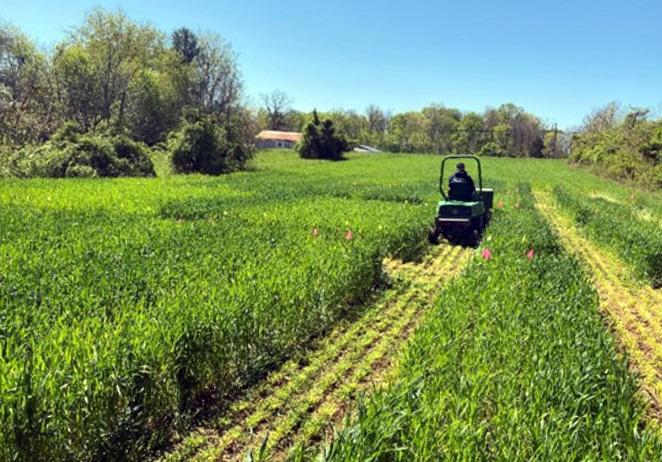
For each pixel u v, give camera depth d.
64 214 14.57
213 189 25.34
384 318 9.21
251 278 7.87
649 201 28.53
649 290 11.99
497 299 7.77
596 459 3.85
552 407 4.43
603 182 44.03
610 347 6.21
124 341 5.19
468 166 61.38
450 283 9.10
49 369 4.51
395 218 15.31
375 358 7.50
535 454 3.80
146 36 59.53
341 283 9.09
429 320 6.91
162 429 5.39
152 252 9.70
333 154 67.75
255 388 6.46
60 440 4.36
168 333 5.54
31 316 5.97
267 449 5.22
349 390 6.46
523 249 12.15
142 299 6.57
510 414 4.27
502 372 5.18
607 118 72.69
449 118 127.38
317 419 5.79
